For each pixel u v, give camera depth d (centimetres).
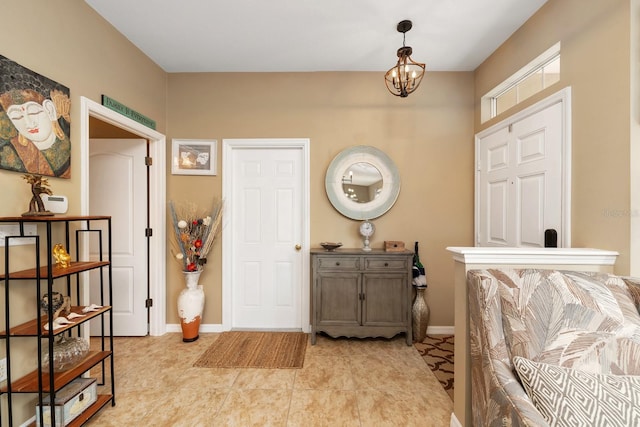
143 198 279
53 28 170
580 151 168
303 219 293
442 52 258
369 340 271
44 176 164
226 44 247
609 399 84
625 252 143
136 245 278
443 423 165
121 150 277
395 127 293
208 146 294
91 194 275
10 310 145
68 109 179
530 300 116
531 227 208
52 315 136
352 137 293
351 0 195
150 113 267
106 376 211
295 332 290
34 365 155
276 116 293
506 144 238
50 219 136
